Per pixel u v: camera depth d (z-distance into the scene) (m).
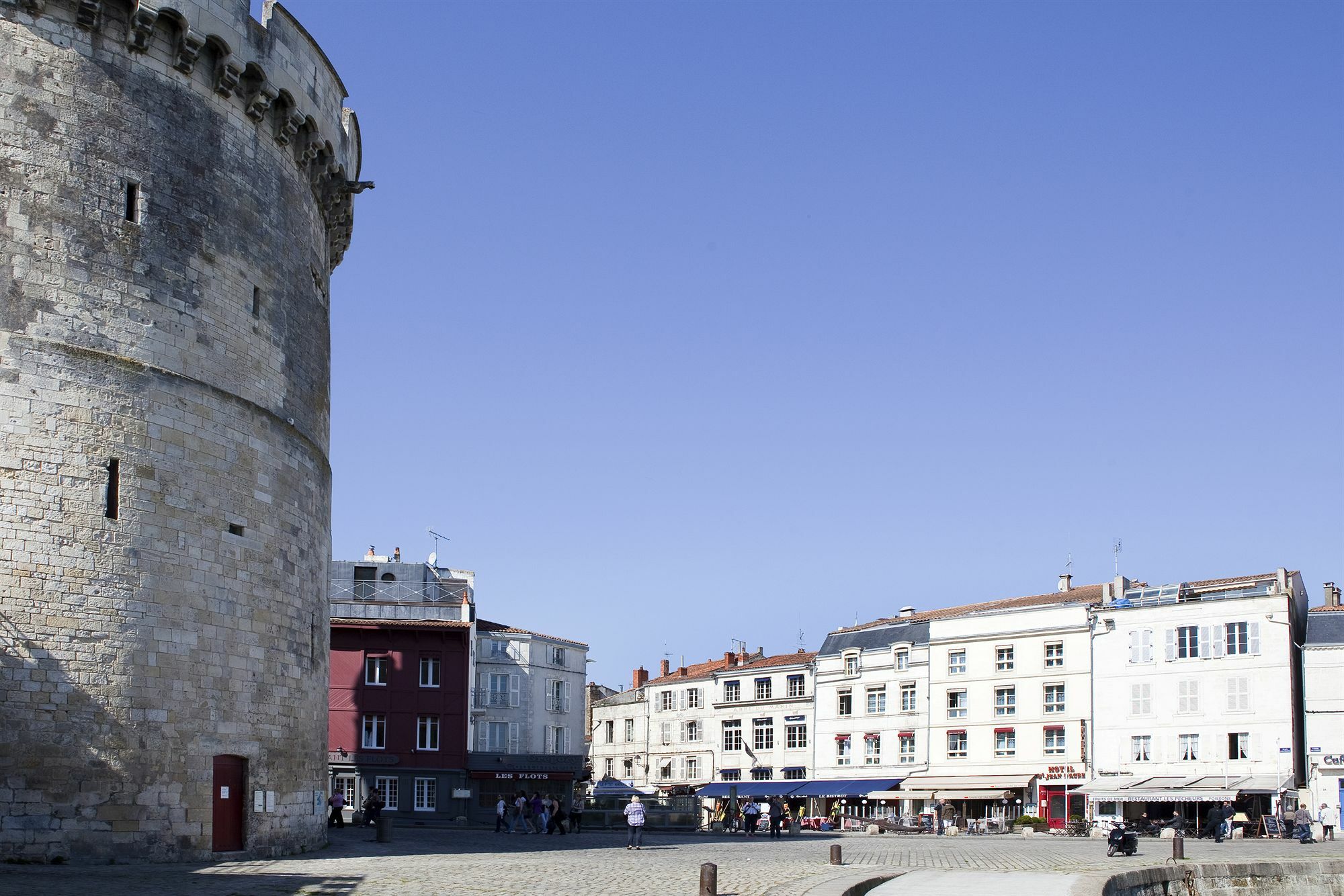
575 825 66.94
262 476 37.38
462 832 61.03
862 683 97.25
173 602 33.69
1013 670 88.06
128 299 33.72
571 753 101.12
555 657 100.88
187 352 35.00
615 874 31.53
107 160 33.81
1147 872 36.12
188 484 34.56
